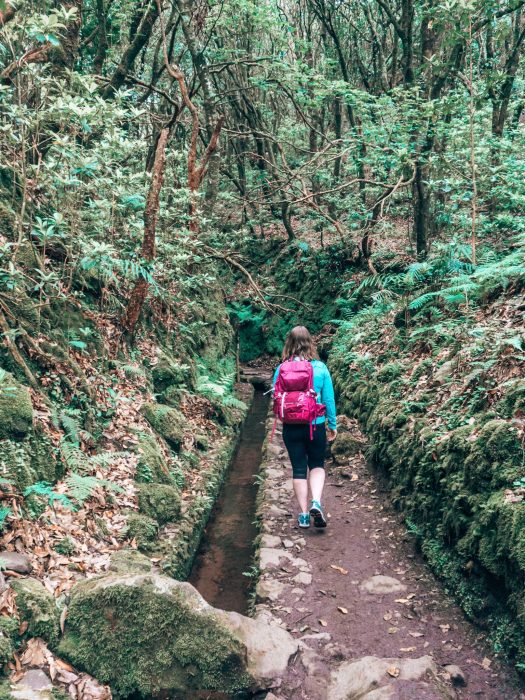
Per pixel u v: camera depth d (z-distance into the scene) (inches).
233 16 518.6
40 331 197.0
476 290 253.0
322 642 130.9
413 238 491.2
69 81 272.2
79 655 110.7
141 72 558.9
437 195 444.1
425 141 366.0
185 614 114.6
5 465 139.4
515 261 229.3
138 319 283.6
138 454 200.4
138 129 541.6
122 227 284.5
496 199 352.5
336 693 113.5
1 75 223.5
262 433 359.3
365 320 379.6
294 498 224.2
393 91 374.3
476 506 141.0
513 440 139.6
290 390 185.6
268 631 125.2
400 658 124.9
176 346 323.9
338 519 201.9
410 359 272.1
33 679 102.0
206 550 201.5
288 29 502.0
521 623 116.6
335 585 157.6
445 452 167.3
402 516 189.8
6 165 228.7
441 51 374.0
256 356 616.4
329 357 425.7
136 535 163.6
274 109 743.7
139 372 243.9
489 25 334.3
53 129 251.8
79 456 165.9
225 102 616.1
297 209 737.6
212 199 480.7
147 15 314.5
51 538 137.5
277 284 629.0
